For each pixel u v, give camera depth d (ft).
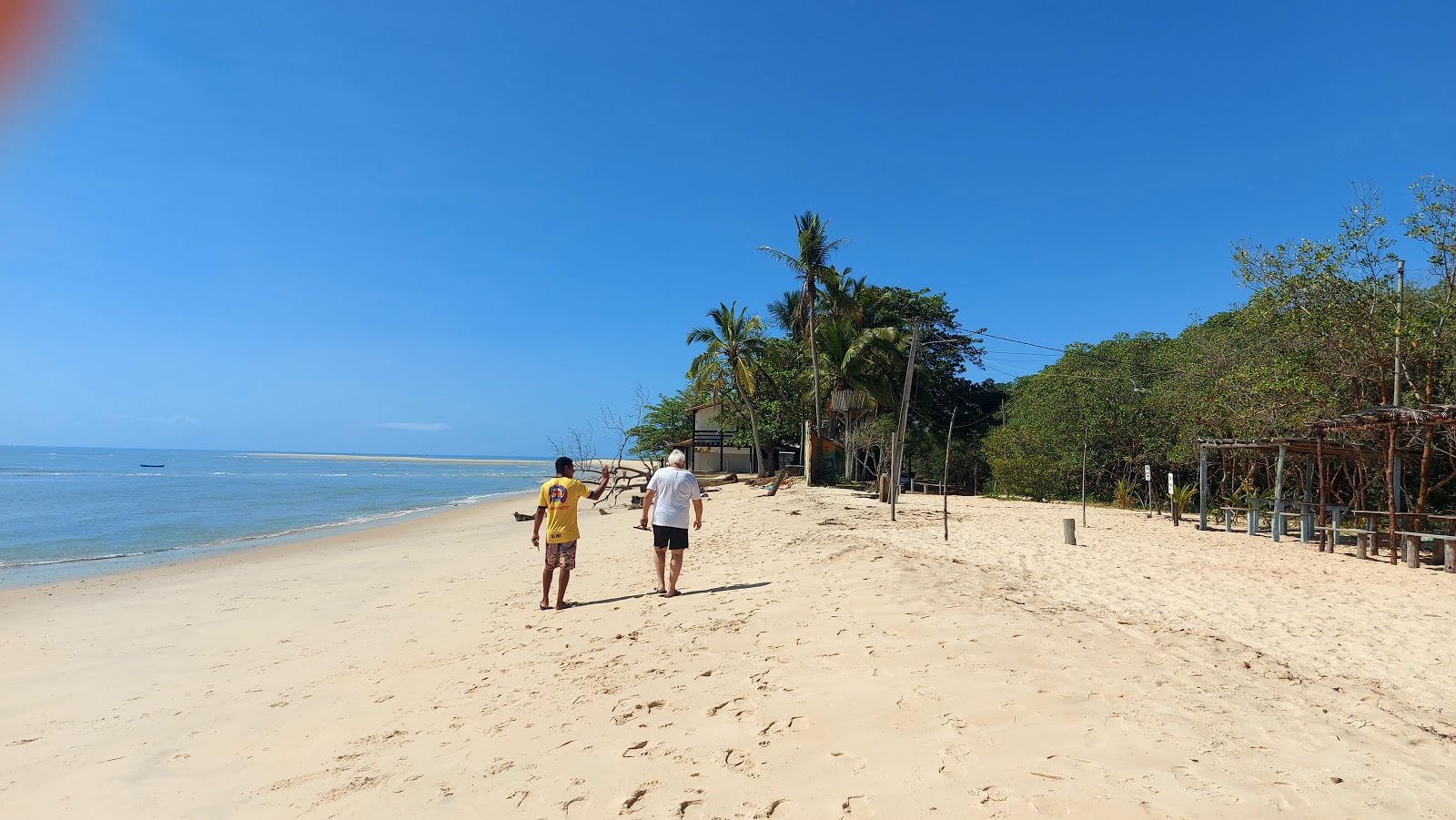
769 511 61.93
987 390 145.79
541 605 26.78
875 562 29.96
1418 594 29.68
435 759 13.73
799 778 11.48
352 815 11.72
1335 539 43.65
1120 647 18.42
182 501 112.37
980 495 104.88
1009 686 14.73
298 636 26.32
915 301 137.08
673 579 26.96
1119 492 78.69
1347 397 52.54
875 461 123.65
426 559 48.65
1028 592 26.23
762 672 16.78
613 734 14.05
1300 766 11.41
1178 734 12.50
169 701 19.12
